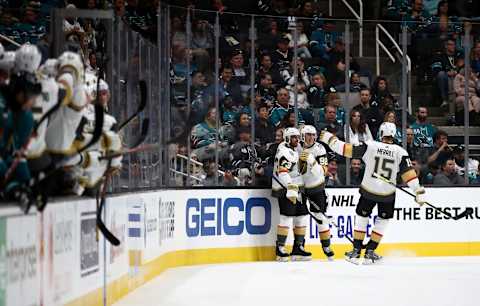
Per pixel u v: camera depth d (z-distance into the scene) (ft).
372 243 52.90
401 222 57.62
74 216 28.17
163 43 48.96
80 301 28.94
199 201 51.70
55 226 25.88
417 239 57.82
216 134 52.60
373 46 57.82
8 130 23.57
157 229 44.91
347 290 39.63
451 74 58.75
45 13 46.14
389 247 57.31
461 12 74.69
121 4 55.31
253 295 37.60
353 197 56.75
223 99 53.31
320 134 53.78
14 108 23.67
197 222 51.57
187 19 51.21
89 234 30.22
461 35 58.44
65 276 27.02
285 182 52.49
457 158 58.59
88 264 30.14
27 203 22.29
